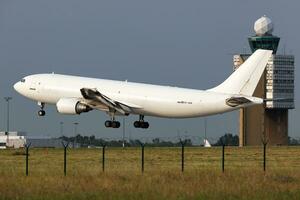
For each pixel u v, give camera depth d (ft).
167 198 320.09
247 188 350.64
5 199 318.04
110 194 333.01
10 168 486.79
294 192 336.70
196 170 444.14
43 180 385.29
